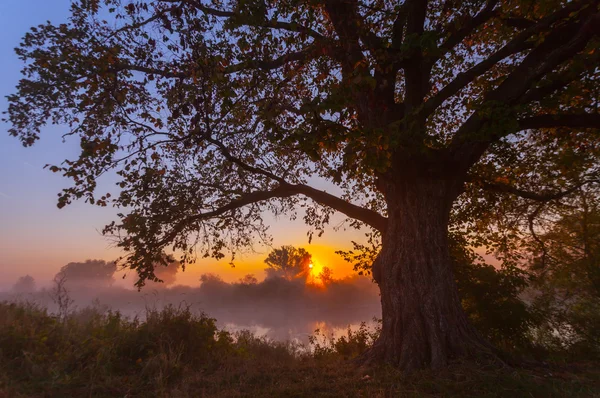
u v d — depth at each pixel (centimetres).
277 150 1065
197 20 777
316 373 689
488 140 772
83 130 898
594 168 1132
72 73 887
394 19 989
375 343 789
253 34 863
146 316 856
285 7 873
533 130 1185
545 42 829
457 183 851
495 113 730
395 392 550
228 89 745
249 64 853
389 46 855
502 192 1206
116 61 920
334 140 650
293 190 1009
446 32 877
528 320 1100
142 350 751
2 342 638
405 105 879
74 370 624
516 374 607
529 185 1268
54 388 549
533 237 1298
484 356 680
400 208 826
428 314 724
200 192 1034
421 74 869
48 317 782
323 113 643
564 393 535
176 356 733
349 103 684
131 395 568
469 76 852
